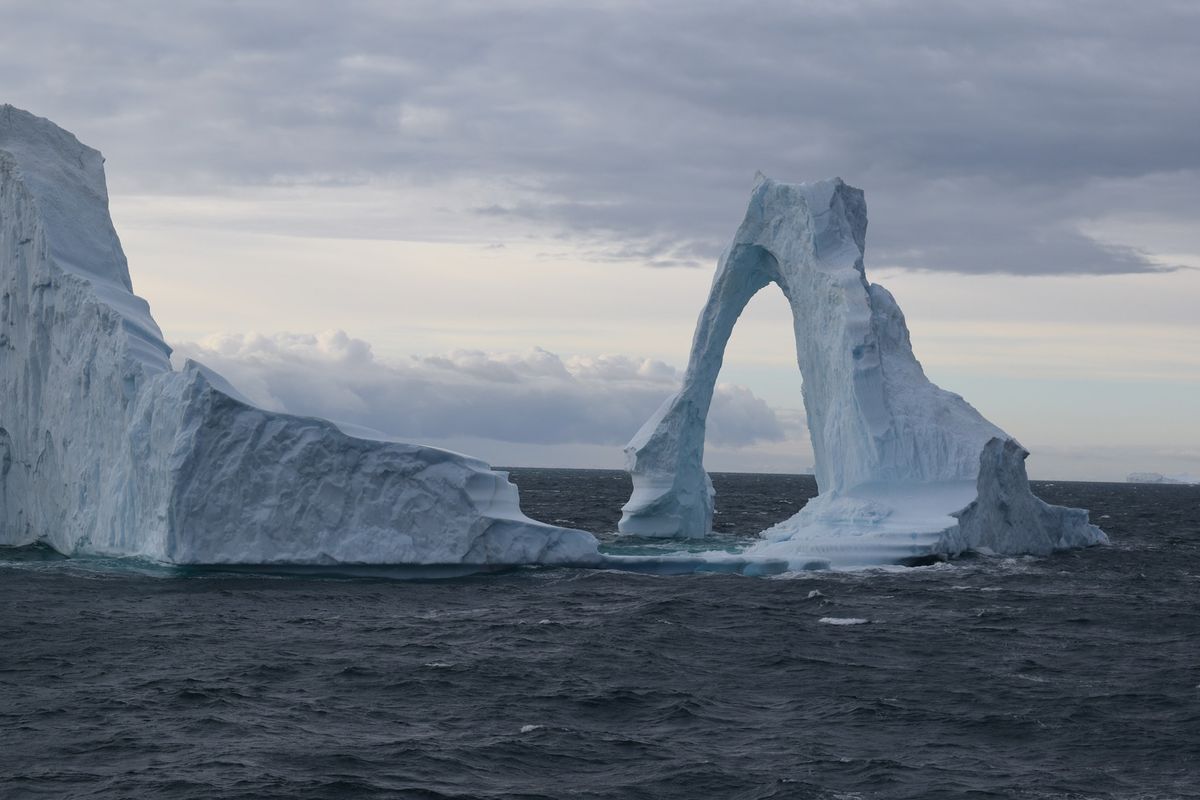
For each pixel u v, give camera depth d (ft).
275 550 170.19
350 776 82.84
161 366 186.60
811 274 225.76
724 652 127.44
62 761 85.40
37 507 206.08
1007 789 82.79
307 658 120.88
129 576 174.81
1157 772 87.35
